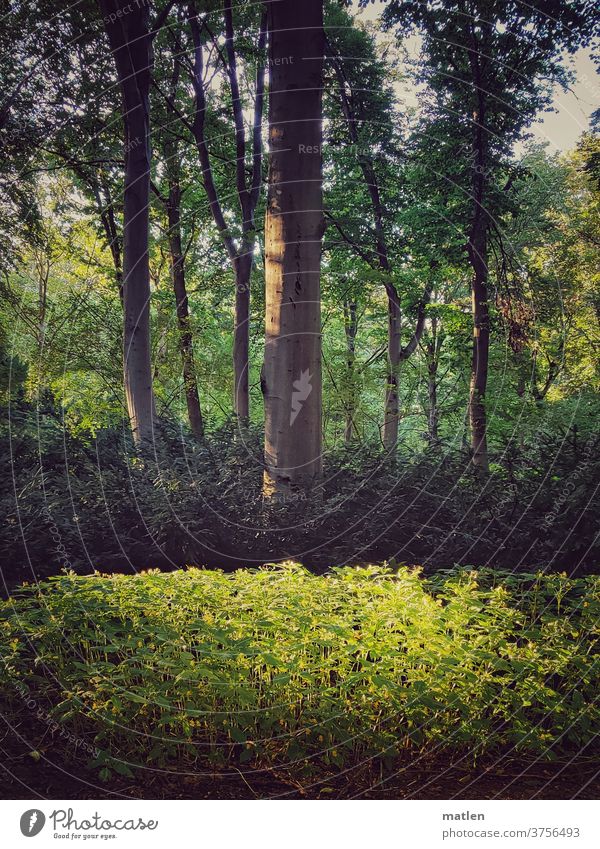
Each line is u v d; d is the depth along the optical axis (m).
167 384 23.17
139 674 4.11
